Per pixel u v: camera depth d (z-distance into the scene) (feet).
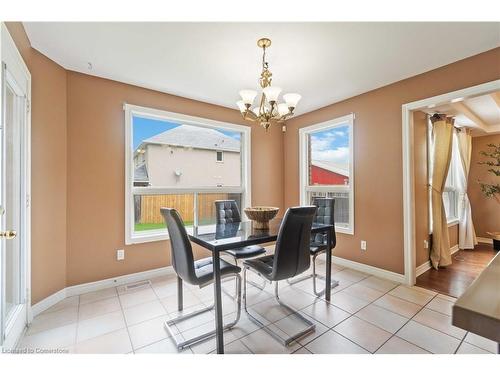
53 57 7.59
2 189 4.84
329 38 6.67
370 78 9.10
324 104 11.90
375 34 6.48
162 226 10.66
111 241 9.16
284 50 7.25
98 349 5.59
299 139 13.62
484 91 7.30
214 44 6.96
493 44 6.92
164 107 10.41
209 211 12.08
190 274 5.71
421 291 8.55
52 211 7.70
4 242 5.00
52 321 6.74
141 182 10.22
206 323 6.66
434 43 6.88
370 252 10.28
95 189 8.84
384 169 9.82
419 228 10.21
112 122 9.20
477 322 1.79
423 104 8.63
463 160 14.06
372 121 10.21
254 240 6.17
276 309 7.36
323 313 7.09
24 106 6.29
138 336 6.07
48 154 7.56
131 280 9.55
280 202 14.46
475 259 12.16
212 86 9.82
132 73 8.70
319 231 7.43
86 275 8.64
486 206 15.33
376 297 8.09
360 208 10.65
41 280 7.30
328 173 12.59
